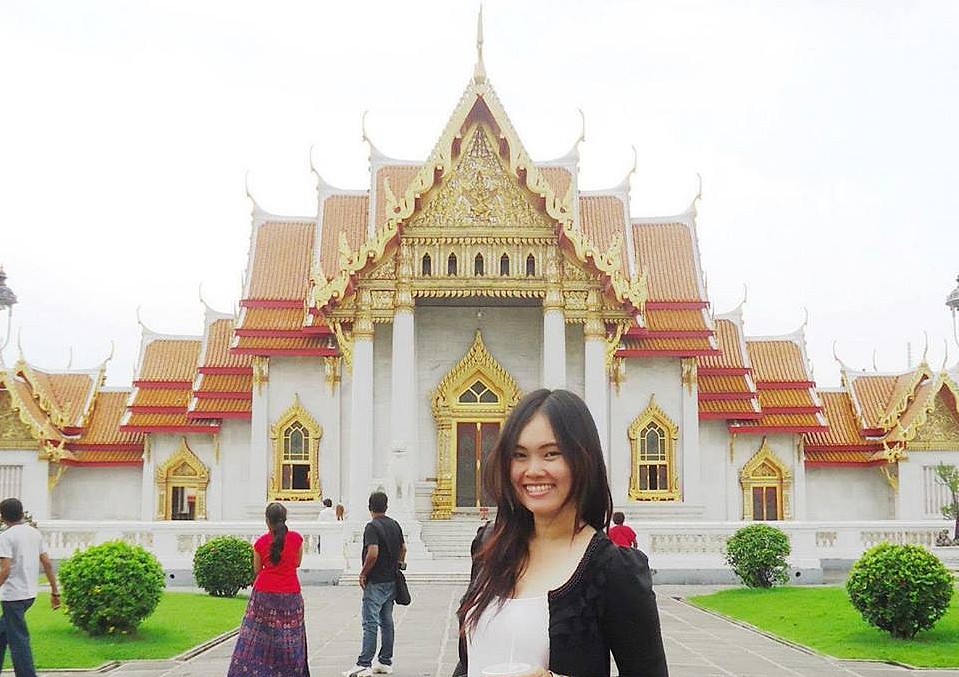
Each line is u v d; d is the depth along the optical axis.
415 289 48.03
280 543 14.66
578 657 5.24
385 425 49.75
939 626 23.84
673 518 51.81
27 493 54.88
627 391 53.22
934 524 40.31
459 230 48.19
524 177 47.94
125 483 56.69
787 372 57.56
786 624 25.38
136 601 22.33
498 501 5.77
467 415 51.06
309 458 52.59
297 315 54.25
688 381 53.16
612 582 5.29
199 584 32.44
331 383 52.78
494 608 5.43
